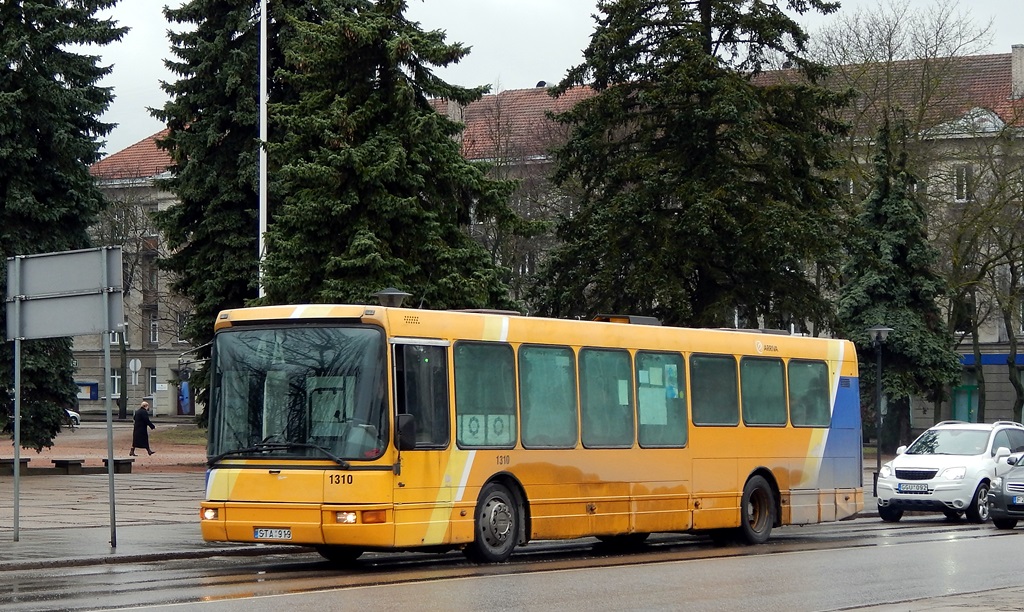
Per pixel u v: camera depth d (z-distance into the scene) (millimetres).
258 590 13867
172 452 51312
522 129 71500
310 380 16500
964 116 55156
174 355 90375
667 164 39344
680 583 14938
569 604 12844
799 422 22906
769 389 22406
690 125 39125
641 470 19797
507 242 54312
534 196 56438
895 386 48500
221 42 40656
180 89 41531
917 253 48969
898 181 49188
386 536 15961
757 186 39469
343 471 16047
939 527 26969
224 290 40938
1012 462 26531
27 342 39688
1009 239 56781
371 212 30625
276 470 16312
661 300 37969
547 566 17156
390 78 31188
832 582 15242
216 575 15781
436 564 17562
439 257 30797
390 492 16062
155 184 42625
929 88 53375
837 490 23547
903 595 14016
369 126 31062
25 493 30000
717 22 40219
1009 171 53500
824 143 40375
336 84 31344
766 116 40312
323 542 16000
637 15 40375
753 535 21719
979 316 67312
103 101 41688
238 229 40906
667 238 38531
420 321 16922
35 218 39844
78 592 13695
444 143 31672
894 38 54250
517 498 18016
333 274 30484
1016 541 22047
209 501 16641
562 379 18812
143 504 26766
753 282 39594
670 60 39531
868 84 54125
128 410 91125
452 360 17234
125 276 77875
